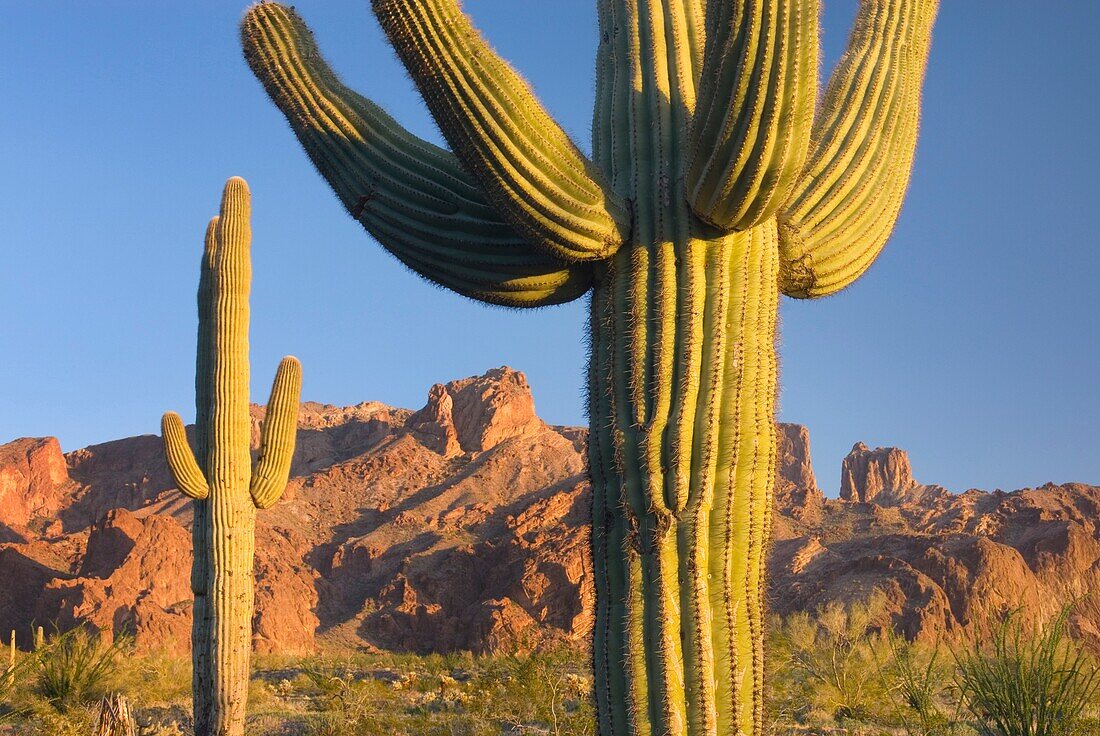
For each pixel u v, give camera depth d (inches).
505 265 212.1
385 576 3836.1
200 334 481.1
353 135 230.5
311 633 3427.7
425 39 187.5
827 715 595.5
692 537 187.5
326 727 642.8
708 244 199.9
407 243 222.2
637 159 209.8
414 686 903.7
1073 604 444.1
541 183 191.9
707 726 181.5
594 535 198.1
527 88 194.7
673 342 196.4
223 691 453.1
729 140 184.2
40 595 3117.6
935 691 589.6
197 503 469.4
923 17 246.2
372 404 6230.3
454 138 192.4
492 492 4493.1
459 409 5142.7
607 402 198.7
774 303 204.2
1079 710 406.9
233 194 483.2
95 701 707.4
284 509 4392.2
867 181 227.1
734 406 193.6
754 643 187.6
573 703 676.1
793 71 177.5
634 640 186.5
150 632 2738.7
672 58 224.2
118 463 5364.2
